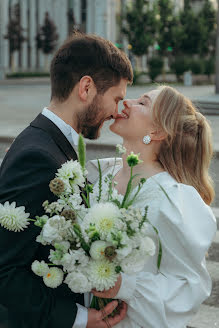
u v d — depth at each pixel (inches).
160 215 72.4
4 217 64.7
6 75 1711.4
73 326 69.4
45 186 68.4
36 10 2319.1
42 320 67.8
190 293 71.4
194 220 72.8
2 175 70.1
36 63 2362.2
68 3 2345.0
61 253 64.7
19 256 67.4
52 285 65.5
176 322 71.1
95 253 63.1
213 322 131.7
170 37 1678.2
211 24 1846.7
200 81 1585.9
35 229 67.3
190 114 81.5
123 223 63.2
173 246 72.7
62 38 2353.6
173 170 79.4
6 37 1895.9
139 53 1621.6
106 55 76.7
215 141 393.1
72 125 77.8
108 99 78.2
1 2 1496.1
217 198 247.8
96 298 72.1
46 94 948.0
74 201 68.1
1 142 422.0
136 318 71.6
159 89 81.7
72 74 76.4
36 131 74.3
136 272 68.9
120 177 82.9
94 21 2319.1
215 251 182.1
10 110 642.2
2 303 68.0
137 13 1598.2
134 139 81.4
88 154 370.3
